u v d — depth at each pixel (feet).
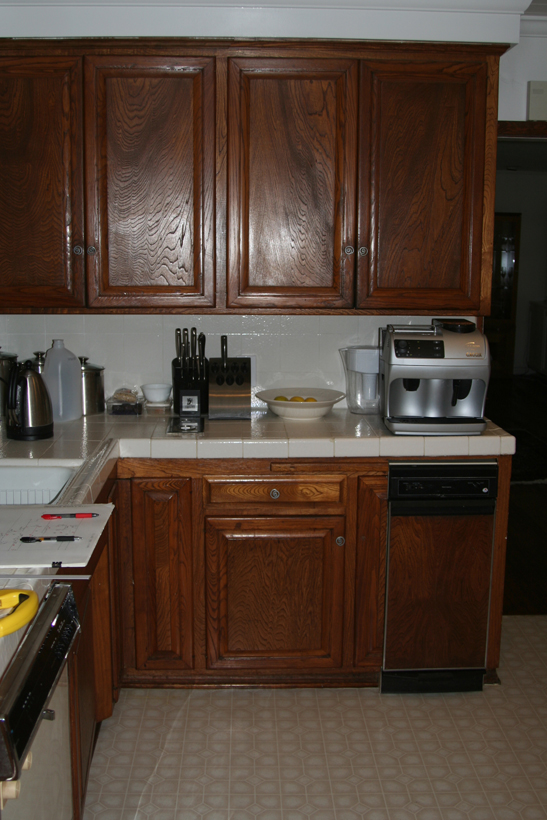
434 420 8.31
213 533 8.21
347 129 8.27
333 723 8.04
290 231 8.45
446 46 8.15
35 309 8.52
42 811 3.83
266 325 9.76
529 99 9.70
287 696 8.54
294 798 6.88
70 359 8.93
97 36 7.95
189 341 9.71
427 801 6.86
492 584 8.43
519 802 6.86
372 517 8.24
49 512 5.58
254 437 8.12
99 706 7.40
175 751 7.53
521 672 9.11
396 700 8.50
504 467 8.26
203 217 8.36
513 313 29.78
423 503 8.12
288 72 8.16
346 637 8.52
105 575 7.20
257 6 7.94
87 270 8.40
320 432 8.36
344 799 6.88
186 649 8.50
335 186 8.38
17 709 3.17
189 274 8.50
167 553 8.26
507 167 26.81
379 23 8.04
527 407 24.57
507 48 8.18
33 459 7.31
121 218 8.34
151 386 9.41
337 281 8.56
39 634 3.81
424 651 8.46
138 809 6.71
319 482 8.15
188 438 8.09
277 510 8.20
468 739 7.79
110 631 7.41
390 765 7.36
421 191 8.43
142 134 8.20
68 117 8.11
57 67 8.04
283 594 8.39
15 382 7.98
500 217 29.19
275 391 9.49
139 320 9.66
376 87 8.23
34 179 8.21
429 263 8.57
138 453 8.05
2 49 8.00
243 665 8.54
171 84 8.13
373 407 9.27
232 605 8.39
